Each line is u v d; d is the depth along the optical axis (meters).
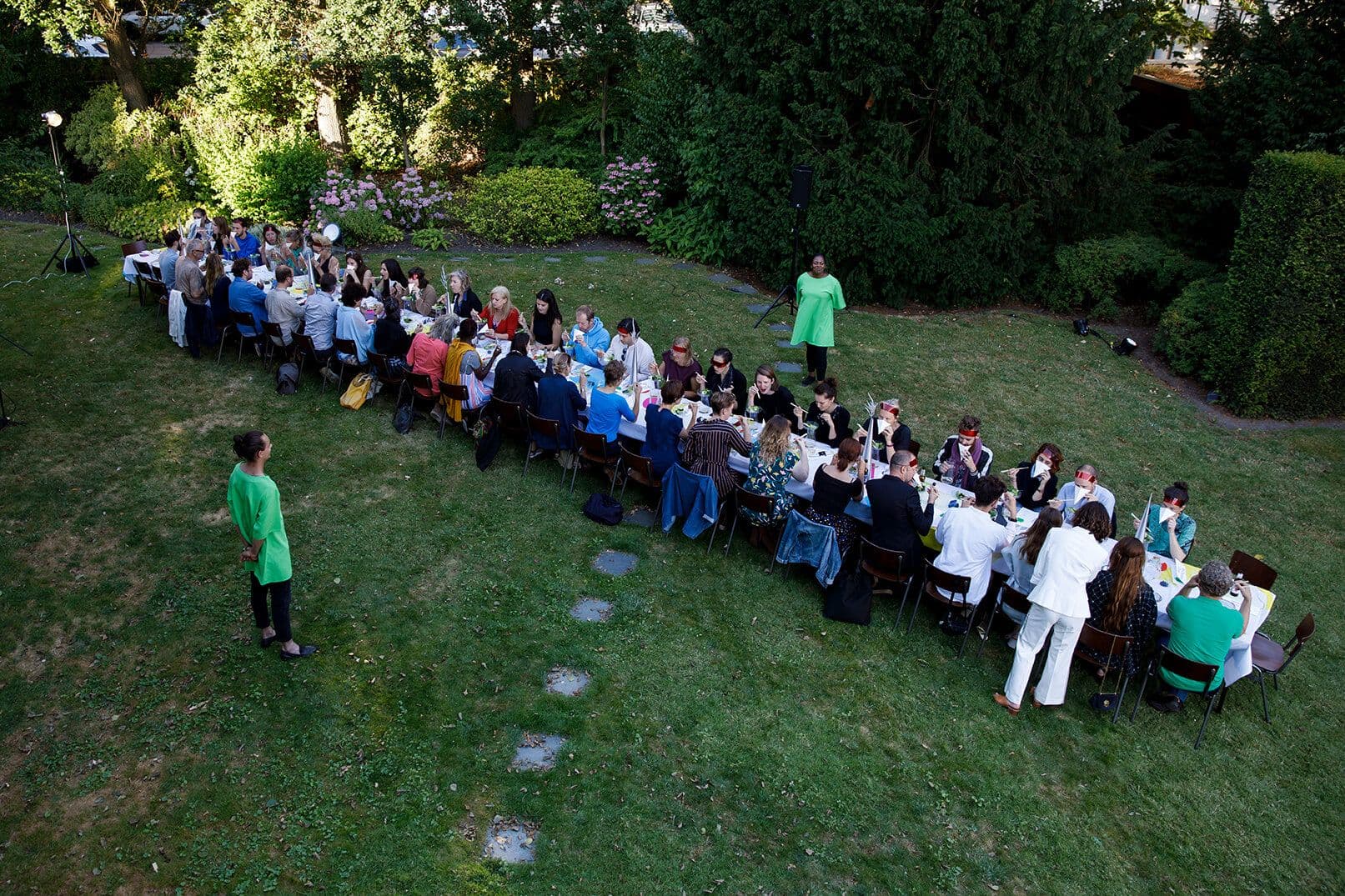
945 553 6.86
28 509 7.90
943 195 13.99
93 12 18.16
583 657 6.61
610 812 5.41
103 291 12.95
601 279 14.86
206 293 10.77
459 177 19.86
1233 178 14.04
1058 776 6.03
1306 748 6.44
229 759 5.59
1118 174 14.19
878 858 5.30
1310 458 10.69
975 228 14.02
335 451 9.18
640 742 5.93
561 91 20.08
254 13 17.38
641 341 9.51
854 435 8.93
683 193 17.53
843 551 7.20
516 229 16.36
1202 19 19.28
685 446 7.88
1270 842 5.68
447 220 17.08
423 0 17.81
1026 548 6.60
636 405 8.45
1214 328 12.19
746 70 14.34
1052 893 5.22
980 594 6.81
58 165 16.52
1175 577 6.89
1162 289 14.26
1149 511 7.52
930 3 13.39
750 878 5.10
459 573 7.45
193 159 17.53
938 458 8.33
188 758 5.59
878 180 13.62
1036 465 7.90
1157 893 5.29
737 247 15.23
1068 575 6.11
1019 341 13.53
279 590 6.14
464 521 8.16
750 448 7.75
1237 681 6.95
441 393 9.18
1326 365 11.30
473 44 18.80
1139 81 17.31
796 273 14.12
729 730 6.10
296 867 4.96
